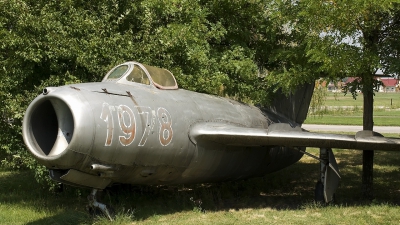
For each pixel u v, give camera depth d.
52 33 8.93
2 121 9.27
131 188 9.83
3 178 12.45
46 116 6.98
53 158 6.39
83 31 9.42
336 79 9.27
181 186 10.89
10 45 8.79
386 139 7.80
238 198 10.15
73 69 9.61
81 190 9.84
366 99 9.70
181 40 10.02
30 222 7.70
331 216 8.02
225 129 7.89
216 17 11.94
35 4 9.54
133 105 7.07
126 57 9.65
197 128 7.92
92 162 6.63
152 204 9.05
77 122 6.28
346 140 7.71
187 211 8.62
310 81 9.89
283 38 11.73
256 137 7.78
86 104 6.49
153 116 7.24
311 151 18.33
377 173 13.23
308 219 7.91
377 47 9.13
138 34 10.09
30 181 11.73
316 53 8.75
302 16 9.59
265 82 11.15
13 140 9.26
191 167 8.11
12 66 9.14
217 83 10.30
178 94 8.45
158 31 9.93
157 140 7.22
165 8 10.52
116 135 6.64
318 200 9.24
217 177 9.06
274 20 10.76
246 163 9.45
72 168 6.66
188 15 10.93
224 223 7.63
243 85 10.94
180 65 10.61
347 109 47.41
